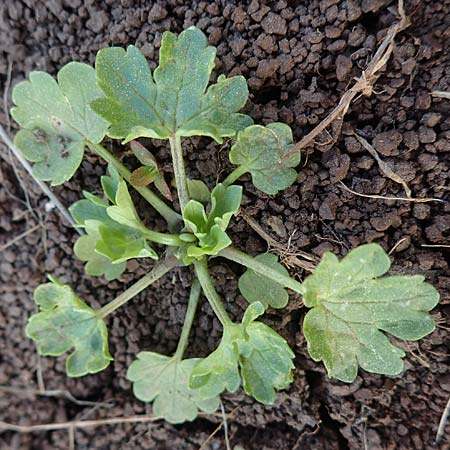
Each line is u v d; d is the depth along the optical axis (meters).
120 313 0.13
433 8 0.10
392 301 0.09
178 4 0.11
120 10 0.12
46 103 0.11
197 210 0.10
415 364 0.11
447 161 0.10
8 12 0.12
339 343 0.10
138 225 0.10
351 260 0.09
